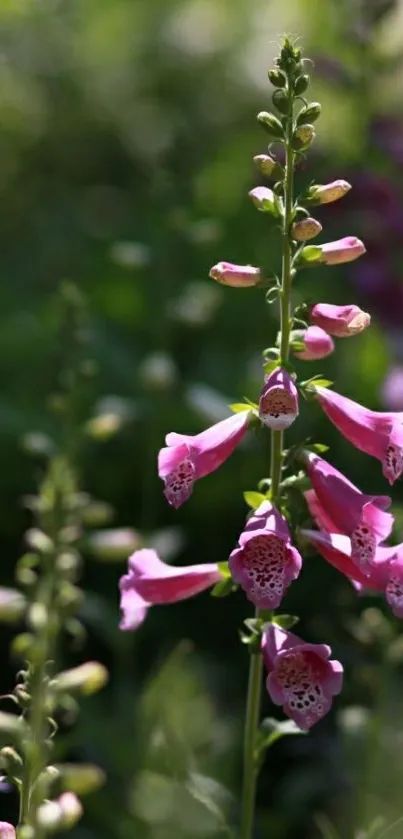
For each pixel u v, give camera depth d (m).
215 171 12.62
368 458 9.38
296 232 3.69
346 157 10.46
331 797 6.54
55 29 17.80
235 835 4.28
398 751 5.93
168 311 8.93
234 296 11.02
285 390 3.61
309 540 3.91
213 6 19.03
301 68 3.78
